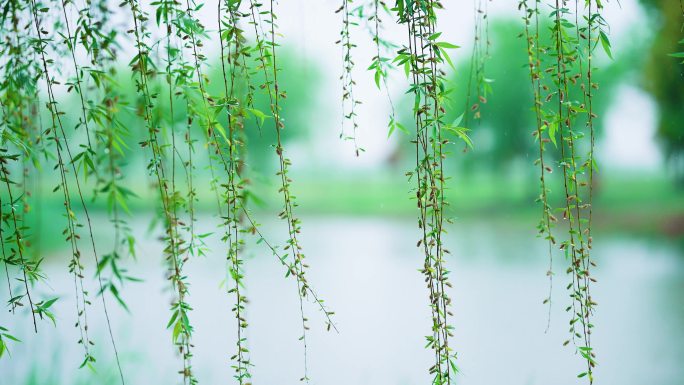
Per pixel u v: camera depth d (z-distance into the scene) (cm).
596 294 394
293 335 313
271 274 495
